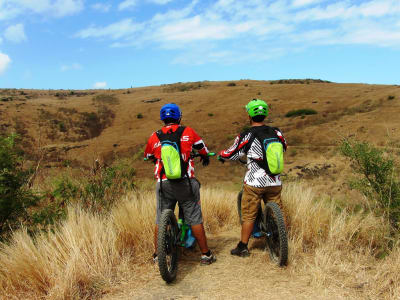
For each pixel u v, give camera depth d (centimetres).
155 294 326
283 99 7906
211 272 372
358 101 6312
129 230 452
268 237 403
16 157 495
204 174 2262
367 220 431
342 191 823
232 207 648
